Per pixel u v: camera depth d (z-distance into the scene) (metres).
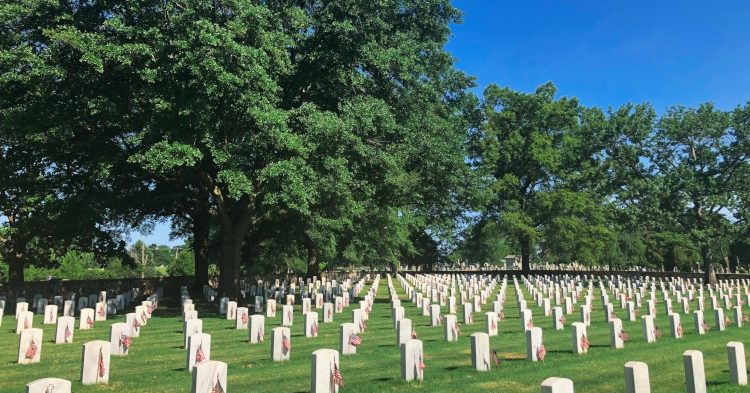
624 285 36.53
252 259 44.47
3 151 24.06
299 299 31.95
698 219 49.88
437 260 81.69
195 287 36.75
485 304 27.33
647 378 7.24
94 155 22.03
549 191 63.12
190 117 18.55
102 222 29.80
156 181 28.61
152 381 9.86
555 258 70.31
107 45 18.09
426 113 26.55
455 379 9.93
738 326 18.00
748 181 48.84
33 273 57.50
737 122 49.25
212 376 7.74
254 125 20.08
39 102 19.78
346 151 22.55
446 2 26.95
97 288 32.97
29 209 29.47
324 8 23.58
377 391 9.04
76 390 9.13
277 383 9.66
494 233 61.94
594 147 57.16
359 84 24.06
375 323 19.53
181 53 18.31
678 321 15.50
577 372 10.49
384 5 23.55
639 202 51.56
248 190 19.00
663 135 52.81
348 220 32.53
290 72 22.47
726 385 9.47
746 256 71.44
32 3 18.58
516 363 11.50
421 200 29.64
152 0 19.05
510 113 64.44
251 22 19.38
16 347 13.93
